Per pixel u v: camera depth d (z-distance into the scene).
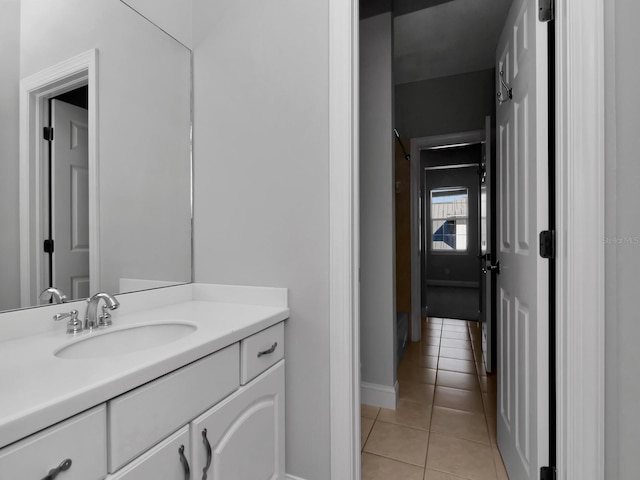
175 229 1.43
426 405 2.08
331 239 1.22
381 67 2.08
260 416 1.13
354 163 1.24
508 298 1.47
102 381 0.64
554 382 1.08
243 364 1.05
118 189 1.25
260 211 1.36
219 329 1.00
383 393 2.06
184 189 1.47
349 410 1.21
